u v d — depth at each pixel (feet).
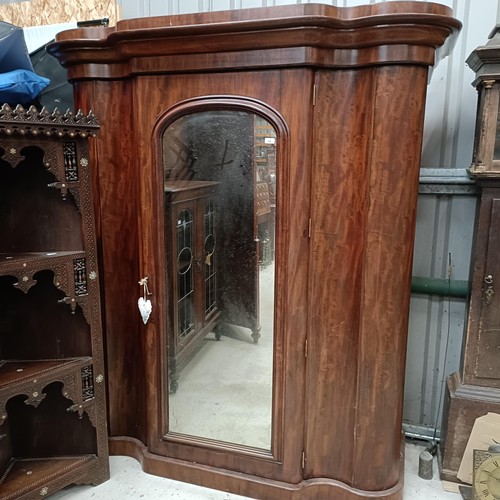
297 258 4.62
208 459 5.36
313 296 4.77
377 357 4.68
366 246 4.52
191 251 5.10
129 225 5.46
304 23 4.00
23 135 4.22
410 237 4.49
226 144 4.70
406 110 4.19
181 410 5.48
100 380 5.26
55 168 4.55
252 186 4.69
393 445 4.89
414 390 6.38
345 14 4.08
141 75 4.76
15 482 4.98
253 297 4.92
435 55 4.36
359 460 4.91
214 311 5.14
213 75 4.51
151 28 4.42
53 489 5.07
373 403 4.77
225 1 6.20
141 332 5.54
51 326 5.17
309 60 4.19
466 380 5.32
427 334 6.22
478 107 5.01
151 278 5.21
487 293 5.07
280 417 4.97
